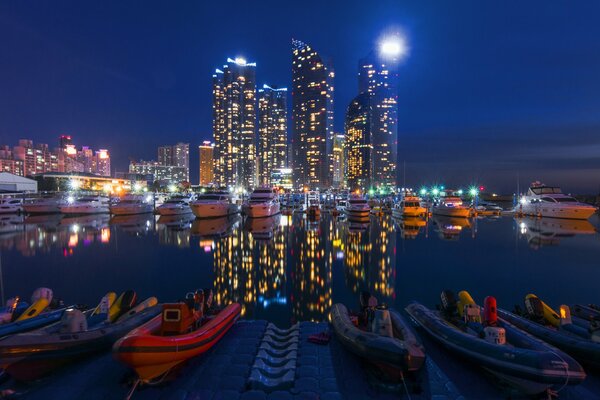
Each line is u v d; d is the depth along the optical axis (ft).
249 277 68.44
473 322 27.78
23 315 30.40
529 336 24.18
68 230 129.49
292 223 163.73
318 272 73.10
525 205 192.44
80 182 398.83
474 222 164.25
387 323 24.82
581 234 121.39
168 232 127.34
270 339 29.48
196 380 23.08
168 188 485.56
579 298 51.11
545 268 71.31
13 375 22.34
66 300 50.39
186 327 25.09
